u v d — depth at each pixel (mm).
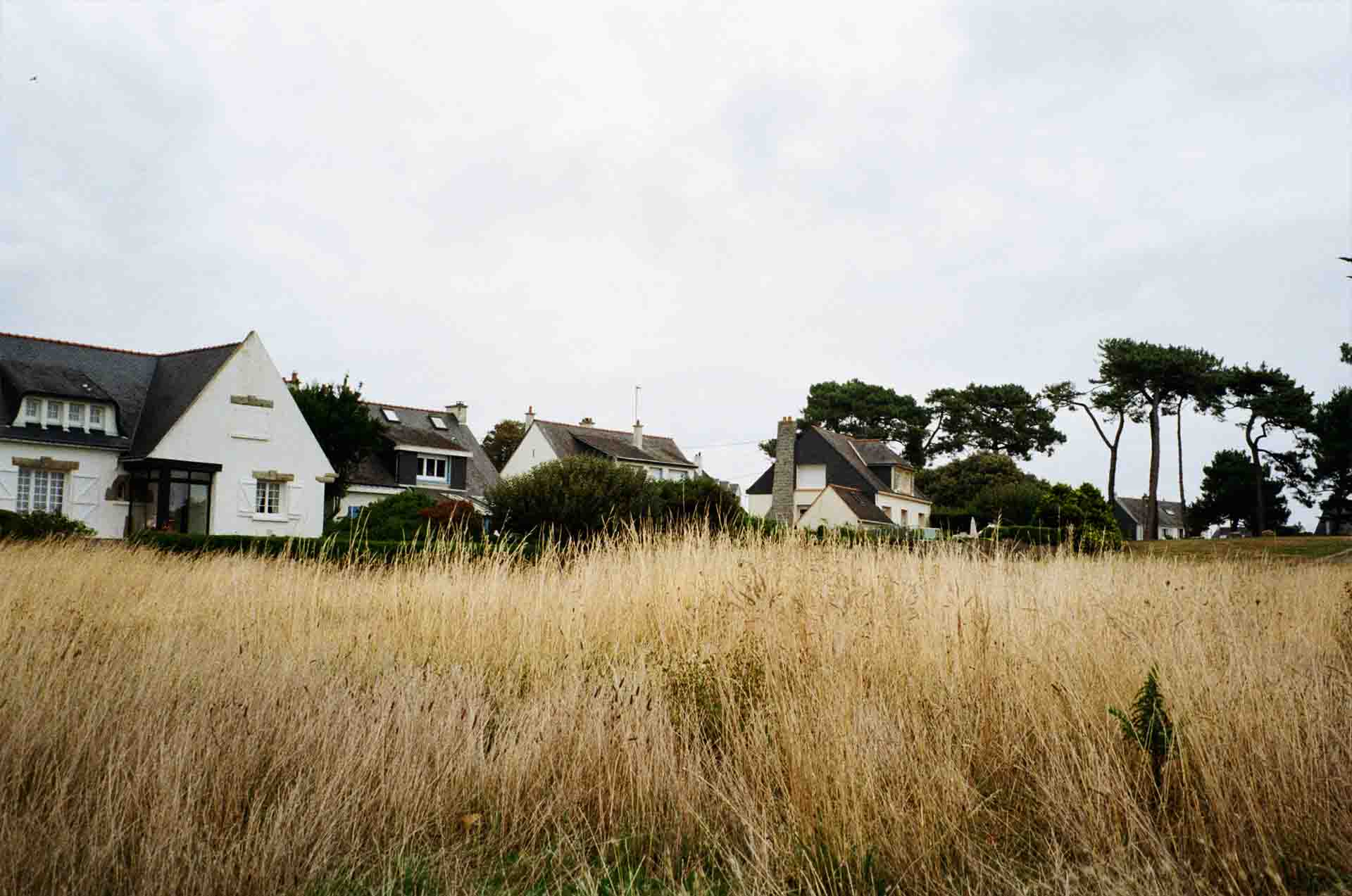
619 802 4305
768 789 4070
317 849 3586
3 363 26109
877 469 50969
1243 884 3277
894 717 4629
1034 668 5109
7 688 4680
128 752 4094
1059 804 3807
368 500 36875
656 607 7180
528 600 7441
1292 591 8703
